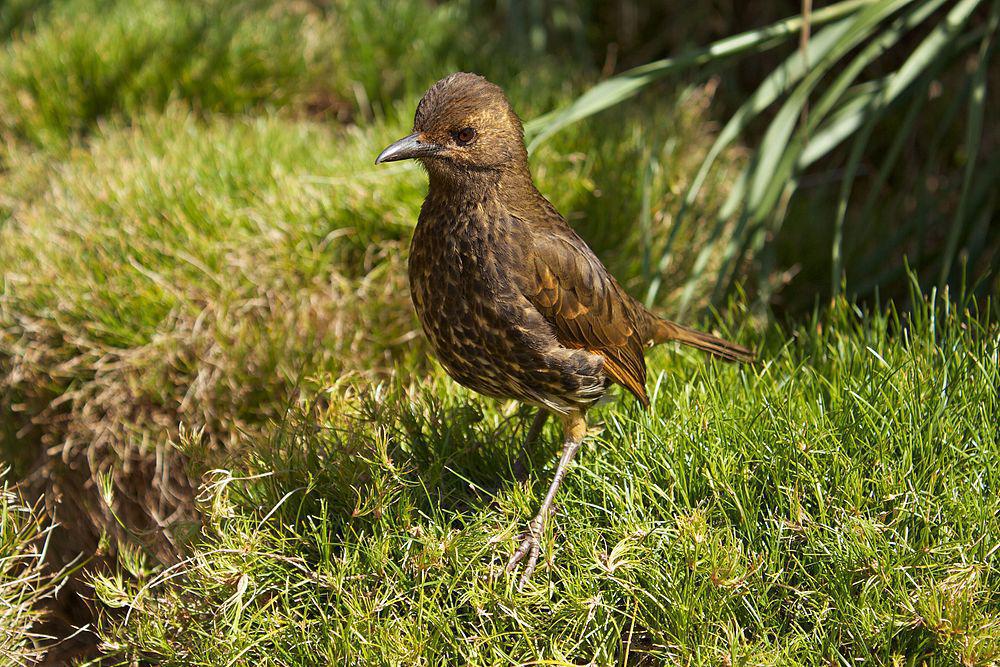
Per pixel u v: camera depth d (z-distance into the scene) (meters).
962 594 4.65
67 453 7.14
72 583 7.28
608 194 8.34
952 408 5.50
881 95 7.47
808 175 10.70
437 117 5.26
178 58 10.12
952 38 7.36
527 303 5.32
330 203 7.98
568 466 5.56
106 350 7.19
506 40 11.32
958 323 6.20
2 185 9.15
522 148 5.49
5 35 11.02
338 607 5.13
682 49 11.62
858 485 5.11
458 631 5.06
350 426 5.86
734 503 5.29
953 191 9.12
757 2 11.59
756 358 6.51
